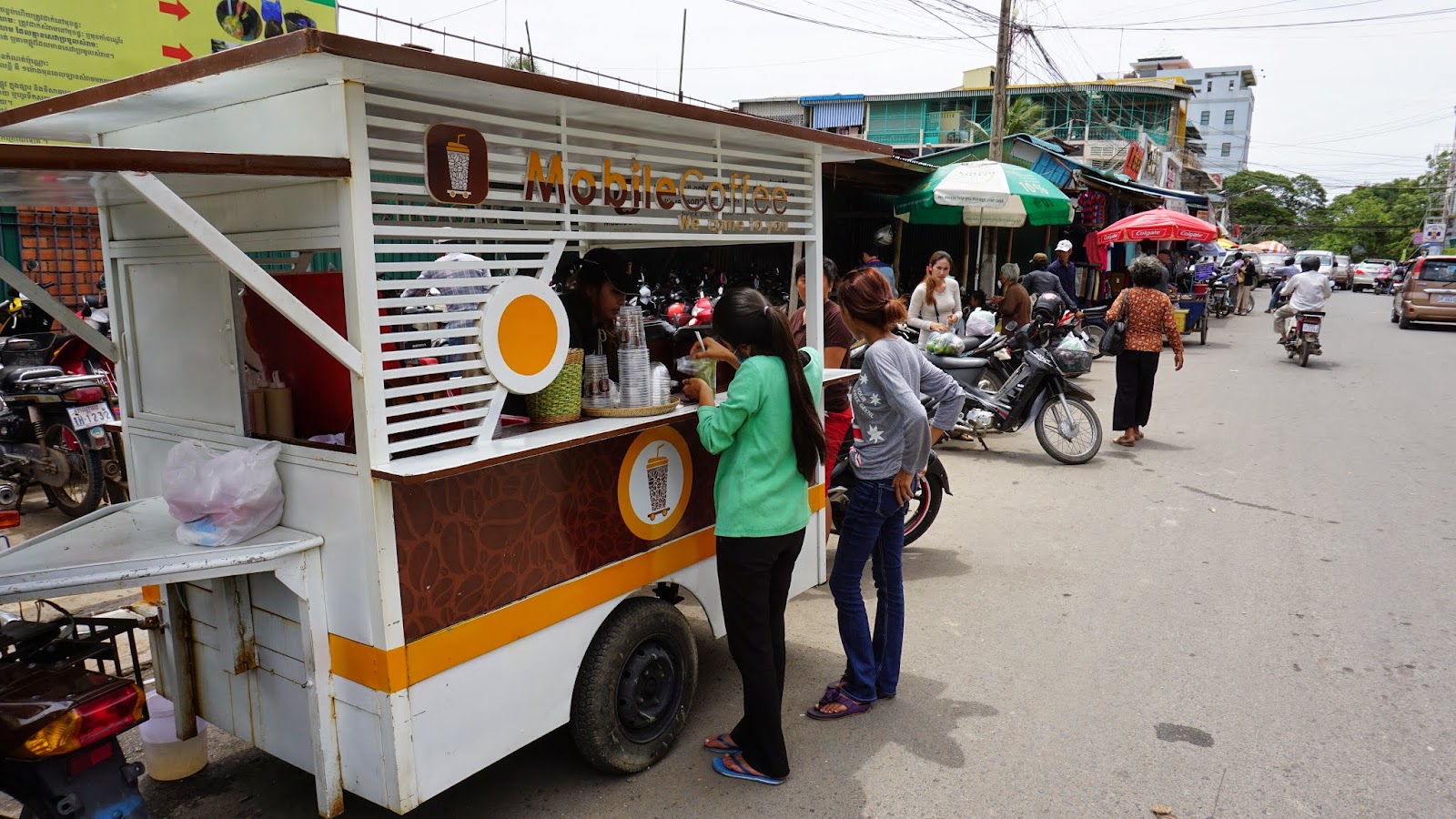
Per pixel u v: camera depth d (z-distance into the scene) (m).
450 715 2.49
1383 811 2.90
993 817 2.89
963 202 10.44
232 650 2.75
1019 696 3.66
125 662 3.89
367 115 2.26
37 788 2.09
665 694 3.22
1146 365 7.91
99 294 6.27
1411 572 4.98
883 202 13.25
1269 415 9.52
